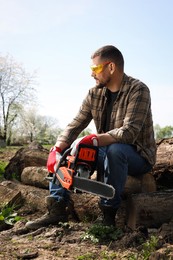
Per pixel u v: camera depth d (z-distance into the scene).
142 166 4.14
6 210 5.14
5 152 14.27
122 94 4.04
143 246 3.42
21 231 4.23
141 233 3.72
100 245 3.65
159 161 5.47
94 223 4.44
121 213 4.36
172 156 5.38
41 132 34.03
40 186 5.99
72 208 4.83
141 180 4.54
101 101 4.20
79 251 3.51
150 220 4.12
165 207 4.11
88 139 3.73
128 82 4.06
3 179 6.96
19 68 33.75
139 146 4.02
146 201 4.12
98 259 3.30
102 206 4.01
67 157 3.84
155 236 3.61
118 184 3.89
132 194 4.30
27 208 5.42
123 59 4.09
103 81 4.07
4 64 33.41
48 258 3.35
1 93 33.31
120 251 3.45
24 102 33.75
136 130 3.90
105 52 4.01
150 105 4.13
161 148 5.57
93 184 3.59
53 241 3.85
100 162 4.05
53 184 4.24
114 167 3.86
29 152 7.04
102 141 3.85
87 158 3.69
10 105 33.50
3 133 33.16
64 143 4.27
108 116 4.20
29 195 5.51
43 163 6.91
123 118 4.04
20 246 3.71
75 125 4.36
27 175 6.18
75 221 4.82
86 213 4.71
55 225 4.25
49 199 4.26
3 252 3.53
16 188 5.86
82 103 4.40
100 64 4.02
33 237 4.02
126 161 3.91
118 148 3.84
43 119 34.25
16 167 7.07
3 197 5.55
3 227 4.75
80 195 4.79
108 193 3.50
